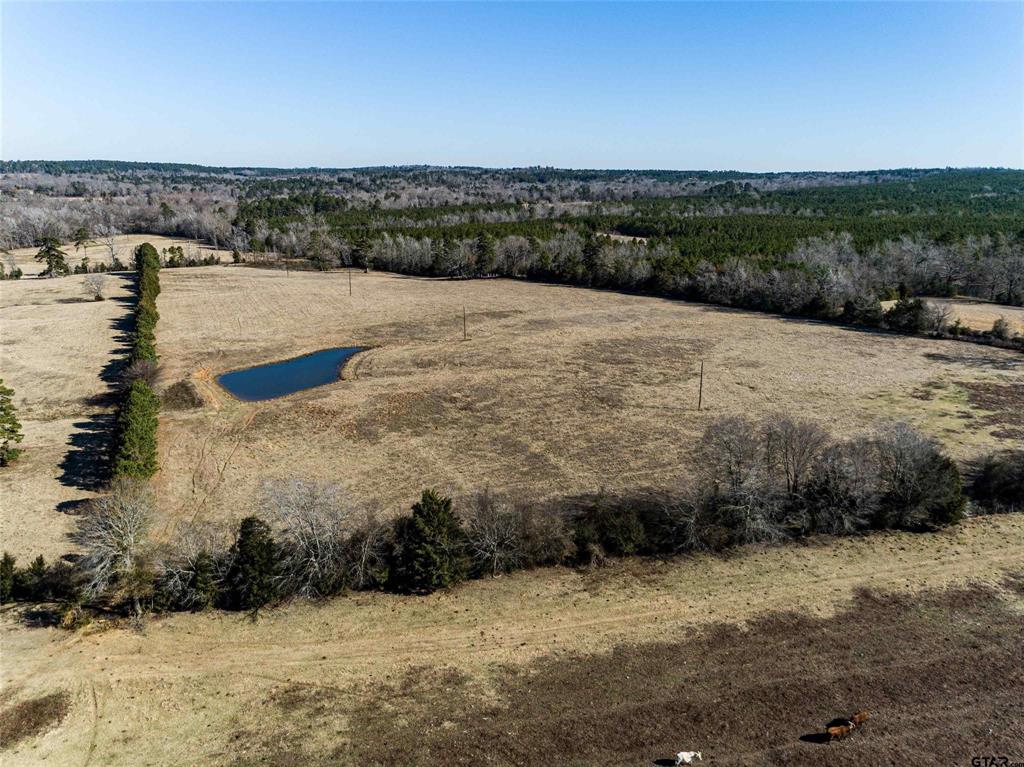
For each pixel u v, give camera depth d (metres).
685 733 26.45
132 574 34.53
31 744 25.91
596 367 74.06
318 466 50.47
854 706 27.75
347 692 28.83
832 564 37.97
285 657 30.98
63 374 69.38
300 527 35.84
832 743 25.80
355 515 42.00
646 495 45.75
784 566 37.91
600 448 53.56
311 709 27.89
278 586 34.72
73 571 35.34
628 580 36.91
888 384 68.00
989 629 32.38
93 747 25.86
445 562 35.88
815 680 29.20
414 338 86.00
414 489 46.97
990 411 60.47
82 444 53.41
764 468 42.69
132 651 31.30
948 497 41.00
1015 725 26.59
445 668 30.23
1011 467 45.38
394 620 33.62
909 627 32.59
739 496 40.56
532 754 25.55
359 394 65.25
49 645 31.48
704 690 28.72
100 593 34.53
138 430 49.34
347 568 35.94
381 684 29.30
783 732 26.42
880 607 34.09
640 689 28.81
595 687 28.95
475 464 50.91
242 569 34.28
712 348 81.69
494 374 71.44
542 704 28.05
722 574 37.28
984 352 79.19
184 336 85.12
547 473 49.38
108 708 27.83
